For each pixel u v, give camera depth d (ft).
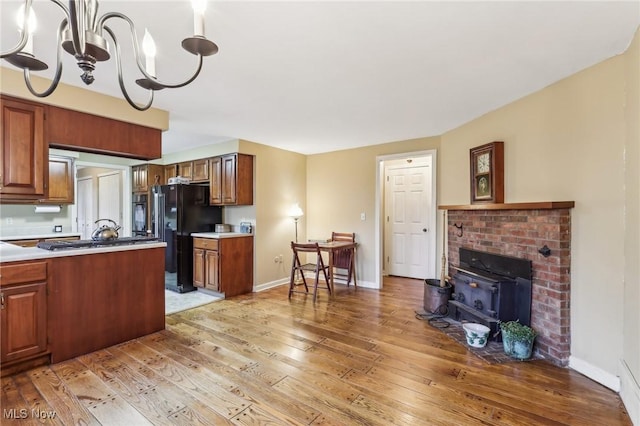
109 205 20.98
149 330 9.73
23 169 7.71
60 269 7.95
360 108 10.22
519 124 9.32
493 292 9.10
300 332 9.88
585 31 5.86
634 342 5.99
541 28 5.76
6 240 12.49
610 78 6.84
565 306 7.70
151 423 5.64
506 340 8.28
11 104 7.53
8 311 7.15
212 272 14.24
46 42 6.22
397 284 16.53
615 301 6.70
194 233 15.46
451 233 12.27
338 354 8.34
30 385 6.82
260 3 4.99
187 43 3.70
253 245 15.30
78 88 8.45
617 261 6.67
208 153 15.74
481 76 7.82
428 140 14.16
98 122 9.01
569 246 7.70
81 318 8.29
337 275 17.03
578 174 7.55
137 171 18.78
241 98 9.30
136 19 5.41
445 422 5.66
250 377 7.18
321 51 6.57
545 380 7.06
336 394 6.53
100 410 5.98
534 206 8.03
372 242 15.87
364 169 16.12
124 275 9.18
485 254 10.27
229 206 16.34
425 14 5.33
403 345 8.90
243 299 13.71
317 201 17.80
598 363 7.02
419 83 8.26
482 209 9.98
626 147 6.49
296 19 5.45
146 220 18.07
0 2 4.95
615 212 6.72
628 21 5.55
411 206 18.19
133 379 7.08
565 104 7.89
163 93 8.93
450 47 6.44
